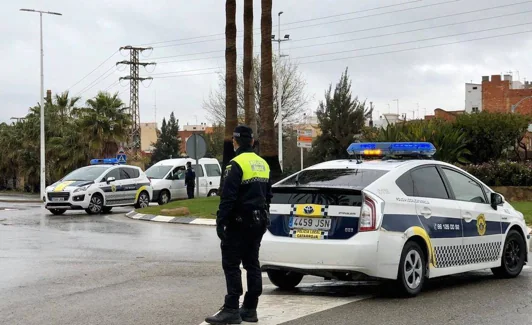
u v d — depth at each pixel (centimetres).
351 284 908
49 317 688
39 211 2478
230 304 646
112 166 2406
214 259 1123
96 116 4134
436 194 862
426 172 870
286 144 5988
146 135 11156
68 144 4406
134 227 1739
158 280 912
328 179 830
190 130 11756
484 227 916
